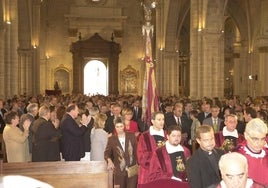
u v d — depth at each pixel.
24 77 36.78
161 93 38.78
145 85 13.68
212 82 25.44
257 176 5.50
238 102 20.55
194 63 26.14
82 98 24.83
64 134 9.88
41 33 46.28
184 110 16.33
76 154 9.90
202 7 25.62
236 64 43.47
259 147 5.53
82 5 47.75
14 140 9.53
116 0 48.34
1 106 15.92
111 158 8.71
